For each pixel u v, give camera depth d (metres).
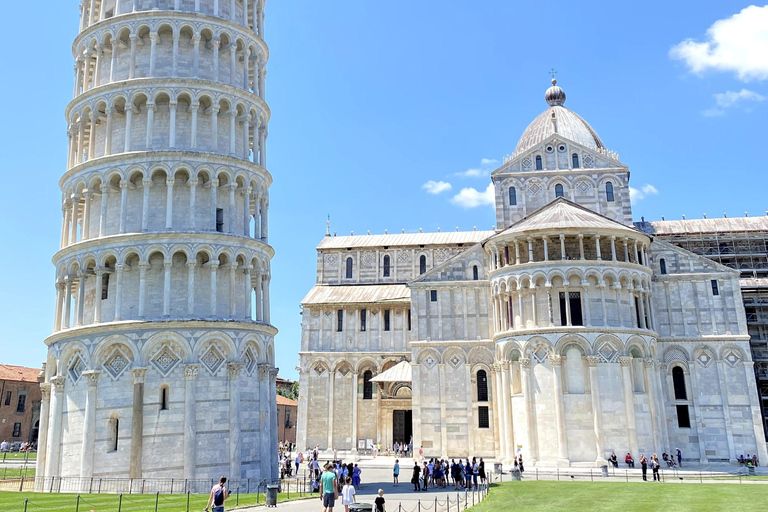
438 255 97.62
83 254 53.56
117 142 56.75
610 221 68.88
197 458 48.81
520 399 64.69
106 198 54.78
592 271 64.31
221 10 61.56
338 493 45.19
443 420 71.44
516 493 44.97
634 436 60.88
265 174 60.22
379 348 89.31
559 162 80.69
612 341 62.88
